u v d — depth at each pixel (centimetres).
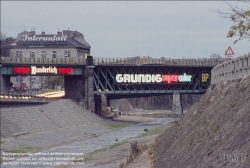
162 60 18062
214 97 5450
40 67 16950
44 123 14138
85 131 14175
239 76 4834
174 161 4606
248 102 3619
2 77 16688
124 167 6144
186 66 18075
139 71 17925
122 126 16475
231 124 3606
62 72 17275
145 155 6788
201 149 3875
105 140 11769
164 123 17638
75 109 16950
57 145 10838
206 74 18500
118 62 17825
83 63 17550
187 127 5488
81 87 17800
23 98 14862
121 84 17712
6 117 12619
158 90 18188
